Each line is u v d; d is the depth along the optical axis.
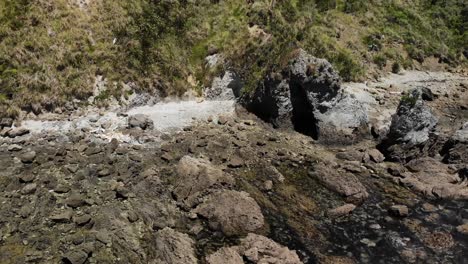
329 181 21.58
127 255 16.25
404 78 38.38
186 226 18.12
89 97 26.75
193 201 19.20
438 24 47.22
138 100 27.67
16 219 17.33
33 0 28.27
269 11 32.28
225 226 18.05
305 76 26.03
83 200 18.58
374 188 21.83
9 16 27.53
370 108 30.89
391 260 16.92
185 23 31.11
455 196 21.16
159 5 30.62
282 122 27.25
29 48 26.75
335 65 35.28
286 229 18.34
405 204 20.62
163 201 19.47
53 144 23.20
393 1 45.91
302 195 20.77
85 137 24.03
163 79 28.55
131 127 25.19
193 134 25.27
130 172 20.98
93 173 20.84
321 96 26.28
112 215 18.12
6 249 15.83
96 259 15.87
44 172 20.56
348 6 41.69
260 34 30.75
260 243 16.83
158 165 21.98
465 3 49.78
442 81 38.97
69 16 28.45
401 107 24.61
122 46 28.59
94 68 27.33
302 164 23.44
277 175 22.00
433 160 23.98
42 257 15.64
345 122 26.47
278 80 26.69
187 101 28.94
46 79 26.08
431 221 19.41
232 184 20.53
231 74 30.02
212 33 31.42
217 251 16.56
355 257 16.98
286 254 16.42
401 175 22.83
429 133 25.09
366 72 37.28
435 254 17.31
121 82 27.58
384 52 39.97
